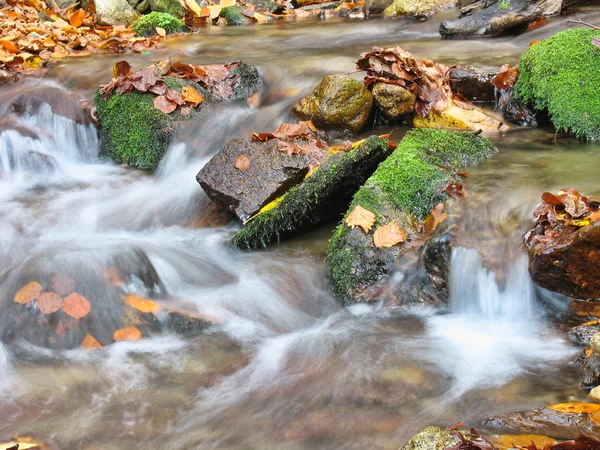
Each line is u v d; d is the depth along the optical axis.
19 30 3.54
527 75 2.40
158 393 1.62
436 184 1.97
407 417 1.53
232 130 2.48
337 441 1.49
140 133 2.52
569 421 1.45
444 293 1.81
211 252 2.05
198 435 1.52
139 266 1.89
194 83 2.63
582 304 1.72
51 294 1.80
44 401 1.60
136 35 3.90
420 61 2.51
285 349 1.73
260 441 1.50
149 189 2.38
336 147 2.28
